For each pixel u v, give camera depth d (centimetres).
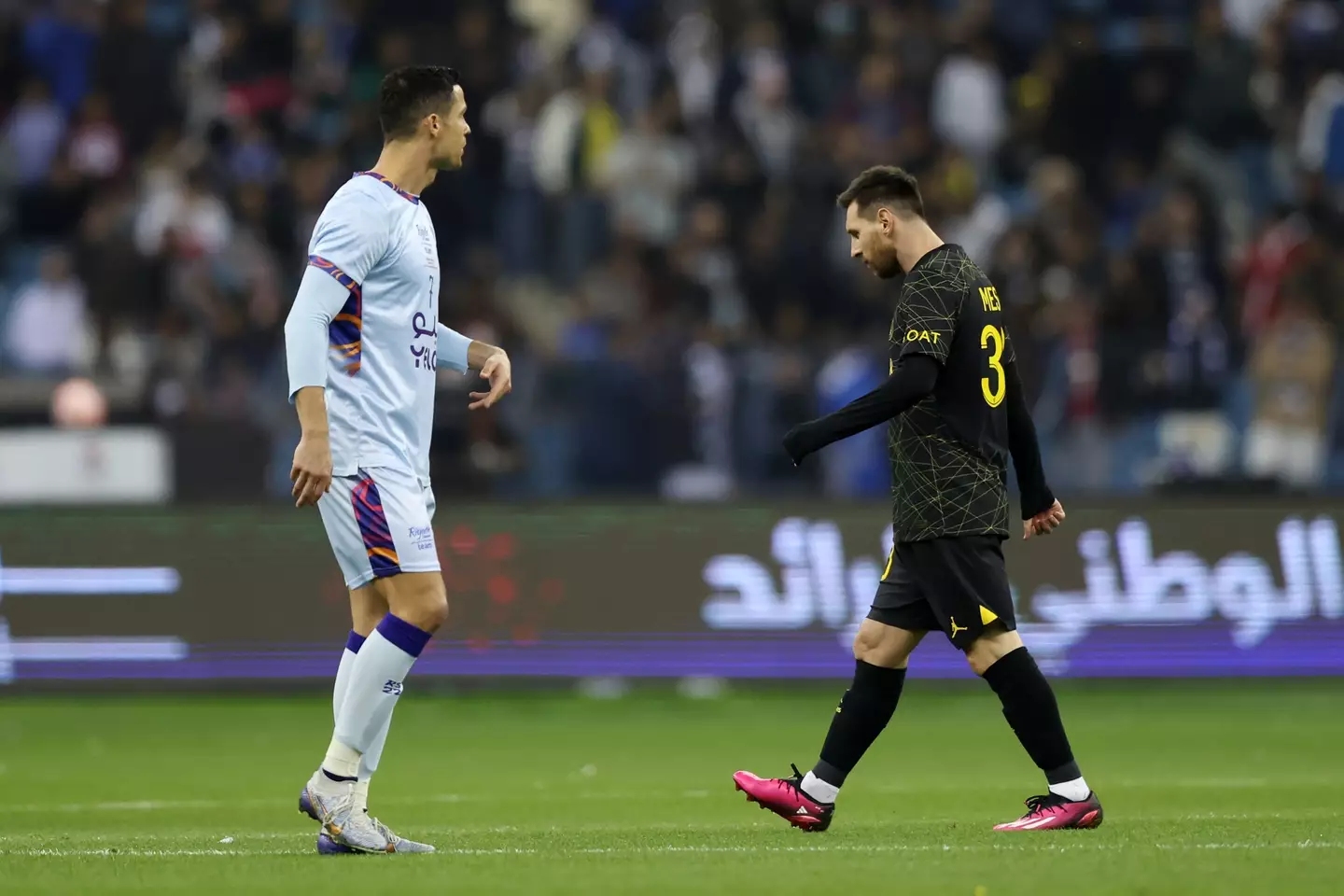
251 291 6144
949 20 7400
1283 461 5919
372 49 7169
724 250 6606
